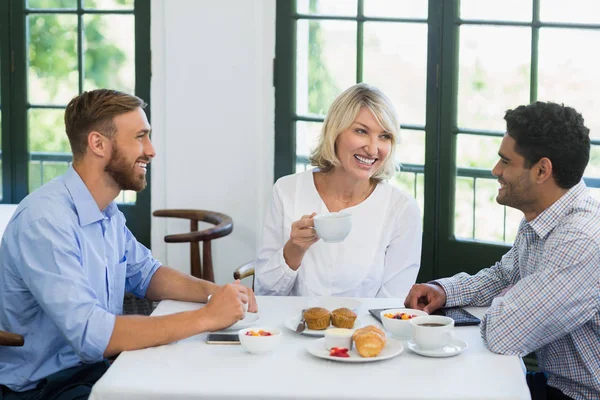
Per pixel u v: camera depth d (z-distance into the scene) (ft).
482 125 11.13
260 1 11.96
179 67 12.28
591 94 10.52
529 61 10.75
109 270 7.46
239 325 6.68
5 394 7.04
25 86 12.88
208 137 12.35
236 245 12.50
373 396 5.31
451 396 5.31
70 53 12.78
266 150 12.28
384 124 8.31
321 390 5.39
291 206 8.76
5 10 12.75
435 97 11.25
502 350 6.17
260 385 5.48
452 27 11.03
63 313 6.44
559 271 6.21
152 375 5.66
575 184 6.62
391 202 8.73
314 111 12.03
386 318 6.56
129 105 7.13
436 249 11.52
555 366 6.74
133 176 7.21
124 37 12.60
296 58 12.00
